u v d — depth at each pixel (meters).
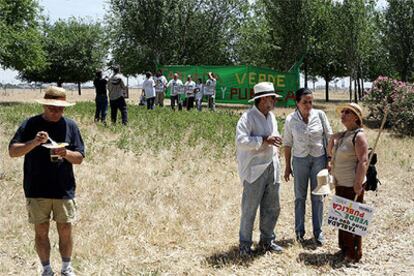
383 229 7.29
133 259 5.71
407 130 18.36
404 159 12.66
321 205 6.61
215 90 26.47
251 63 39.91
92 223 6.68
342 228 5.92
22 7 34.75
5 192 7.74
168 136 13.46
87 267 5.37
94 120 15.79
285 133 6.80
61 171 4.87
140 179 9.02
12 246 5.89
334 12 33.28
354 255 5.96
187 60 38.44
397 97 19.12
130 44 37.38
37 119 4.89
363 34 32.81
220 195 8.52
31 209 4.84
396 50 32.59
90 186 8.40
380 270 5.71
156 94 24.67
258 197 6.04
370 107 21.52
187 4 37.72
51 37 58.81
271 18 35.12
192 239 6.53
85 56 59.50
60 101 4.82
